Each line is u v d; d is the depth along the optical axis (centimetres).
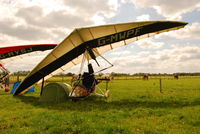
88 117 537
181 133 399
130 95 1076
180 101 828
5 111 655
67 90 931
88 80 930
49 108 705
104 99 911
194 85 2222
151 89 1591
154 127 441
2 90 1503
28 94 1206
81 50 1013
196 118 512
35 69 945
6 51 1448
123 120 507
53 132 415
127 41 1074
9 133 405
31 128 443
